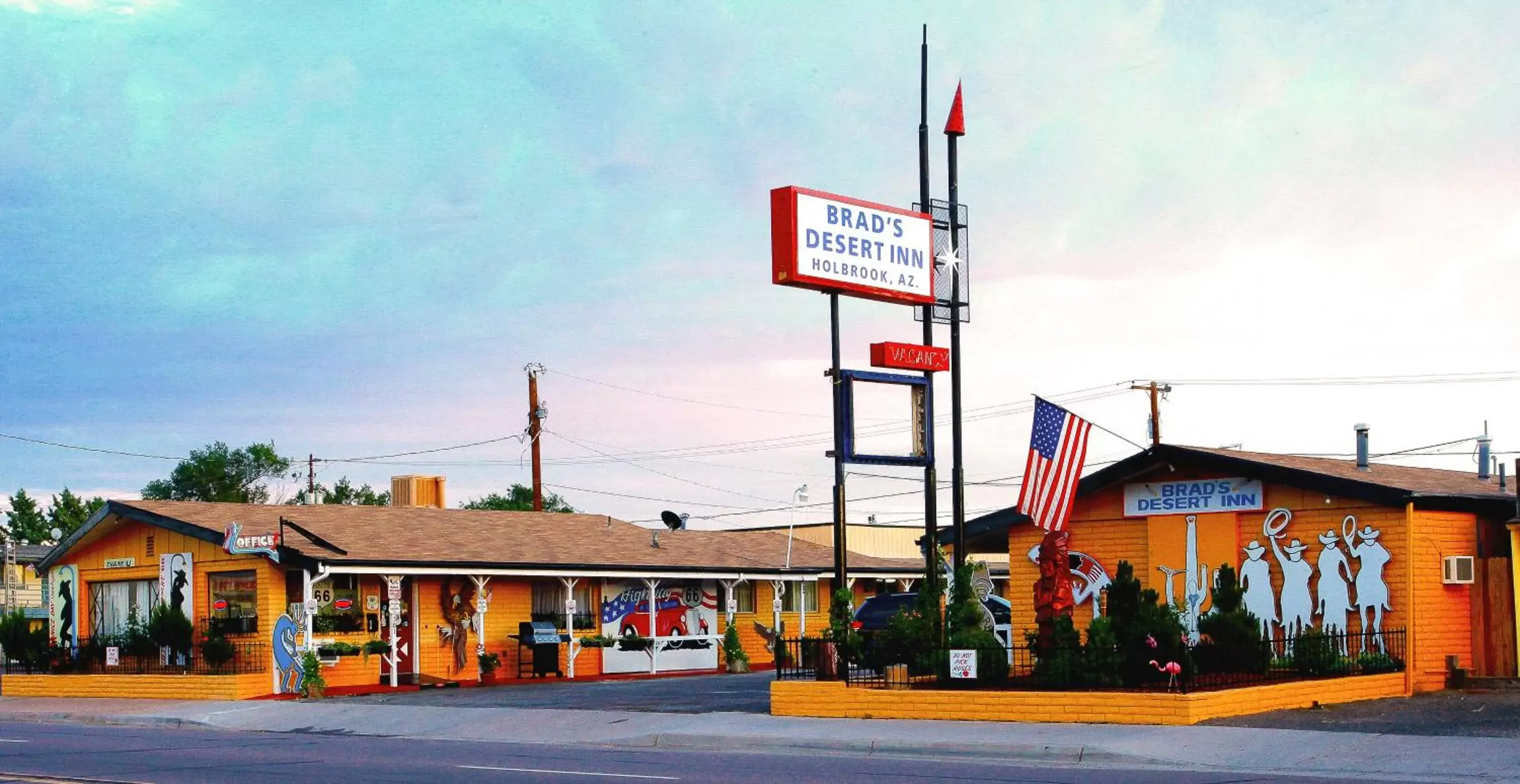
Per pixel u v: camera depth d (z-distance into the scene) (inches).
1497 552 993.5
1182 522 1035.3
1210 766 663.1
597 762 737.0
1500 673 956.6
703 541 1702.8
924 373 981.8
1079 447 877.2
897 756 748.0
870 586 1797.5
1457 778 604.4
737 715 919.0
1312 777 619.5
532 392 1930.4
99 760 765.3
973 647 880.9
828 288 942.4
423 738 920.3
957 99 1020.5
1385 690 901.2
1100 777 630.5
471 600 1406.3
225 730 1020.5
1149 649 814.5
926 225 1003.3
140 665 1331.2
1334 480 957.8
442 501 1712.6
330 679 1306.6
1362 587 949.2
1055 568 867.4
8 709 1216.8
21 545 2719.0
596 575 1444.4
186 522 1312.7
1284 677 871.1
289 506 1472.7
